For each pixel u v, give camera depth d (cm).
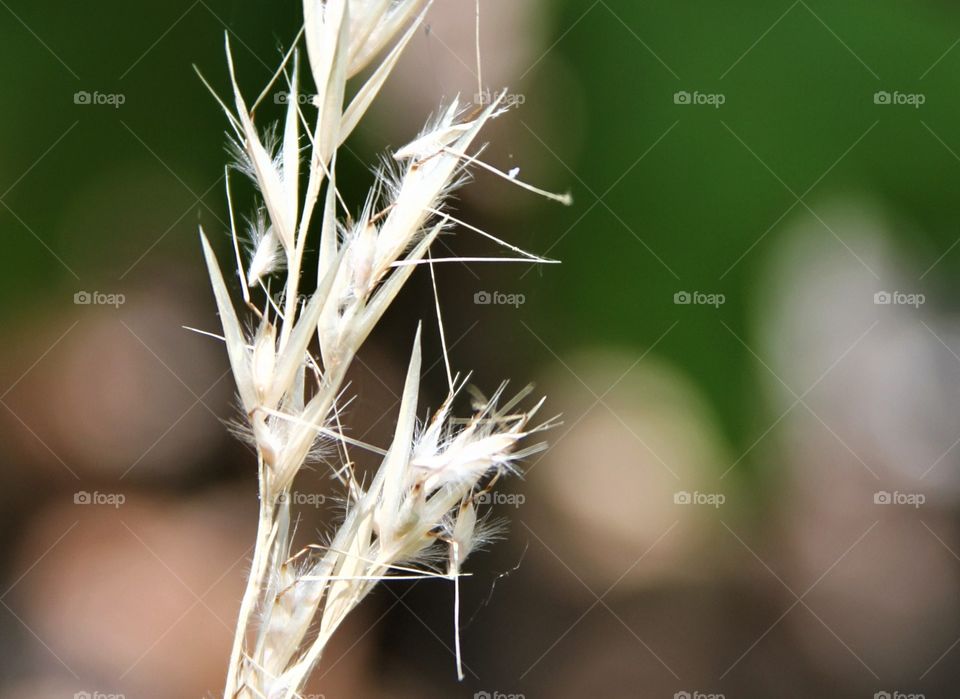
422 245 17
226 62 42
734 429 41
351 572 17
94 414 43
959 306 40
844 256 40
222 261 43
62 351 44
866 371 41
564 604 39
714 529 41
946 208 40
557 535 40
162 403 44
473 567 39
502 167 40
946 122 40
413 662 37
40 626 36
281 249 17
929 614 39
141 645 36
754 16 40
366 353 41
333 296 17
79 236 44
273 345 17
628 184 41
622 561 40
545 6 40
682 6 40
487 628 38
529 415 17
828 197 40
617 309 41
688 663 38
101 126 43
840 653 39
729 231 40
